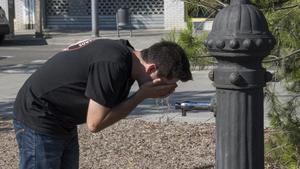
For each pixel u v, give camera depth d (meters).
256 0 5.38
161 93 3.51
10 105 10.62
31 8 29.31
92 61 3.50
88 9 29.11
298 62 5.45
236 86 3.13
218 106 3.23
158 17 28.31
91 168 6.21
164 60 3.42
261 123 3.23
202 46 5.62
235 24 3.09
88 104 3.60
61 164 3.94
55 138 3.72
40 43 23.55
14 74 15.29
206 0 5.74
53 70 3.63
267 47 3.12
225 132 3.20
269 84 5.59
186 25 5.92
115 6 28.55
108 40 3.65
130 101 3.51
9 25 23.55
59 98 3.62
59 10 29.31
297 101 5.71
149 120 8.58
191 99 10.83
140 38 23.19
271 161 5.95
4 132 7.97
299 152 5.72
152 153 6.73
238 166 3.20
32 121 3.68
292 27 5.26
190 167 6.20
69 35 25.31
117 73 3.42
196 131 7.72
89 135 7.52
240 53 3.08
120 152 6.79
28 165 3.71
